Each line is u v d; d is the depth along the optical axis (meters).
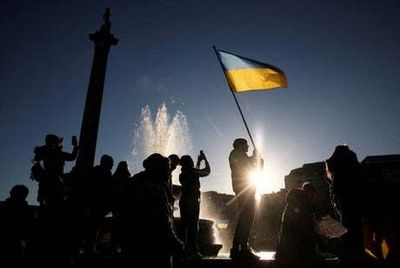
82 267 6.50
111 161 8.02
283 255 6.09
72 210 6.77
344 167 6.39
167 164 4.91
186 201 7.48
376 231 6.50
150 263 4.25
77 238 6.65
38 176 7.51
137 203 4.48
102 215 7.48
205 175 7.95
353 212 6.07
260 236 19.66
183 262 6.23
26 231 6.73
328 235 5.94
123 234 4.50
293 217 6.25
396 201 6.54
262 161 7.07
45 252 6.34
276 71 8.53
